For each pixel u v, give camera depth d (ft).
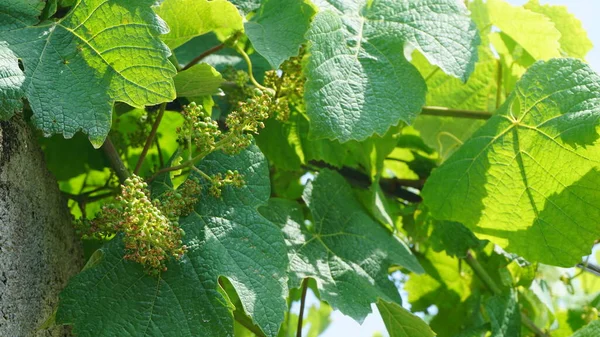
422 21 2.90
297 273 2.90
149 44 2.47
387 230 3.18
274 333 2.50
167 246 2.45
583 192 2.93
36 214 2.53
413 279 3.65
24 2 2.49
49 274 2.55
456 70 2.88
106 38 2.47
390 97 2.81
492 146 2.99
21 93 2.38
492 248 3.43
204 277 2.52
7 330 2.38
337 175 3.17
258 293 2.52
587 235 2.98
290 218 3.02
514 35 3.27
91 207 3.18
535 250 3.05
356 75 2.81
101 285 2.49
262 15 2.88
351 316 2.83
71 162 3.15
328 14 2.81
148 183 2.65
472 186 3.03
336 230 3.06
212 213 2.59
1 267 2.38
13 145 2.47
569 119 2.88
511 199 3.01
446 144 3.45
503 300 3.35
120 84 2.46
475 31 2.94
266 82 2.91
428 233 3.41
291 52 2.76
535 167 2.96
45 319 2.51
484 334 3.32
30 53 2.43
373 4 2.91
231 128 2.58
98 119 2.43
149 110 3.05
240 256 2.56
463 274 3.58
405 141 3.58
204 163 2.66
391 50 2.86
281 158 3.24
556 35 3.21
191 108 2.60
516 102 3.03
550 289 3.59
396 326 2.94
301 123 3.20
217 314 2.50
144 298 2.50
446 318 3.59
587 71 2.91
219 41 3.28
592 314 3.71
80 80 2.45
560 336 3.73
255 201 2.64
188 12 2.76
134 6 2.48
